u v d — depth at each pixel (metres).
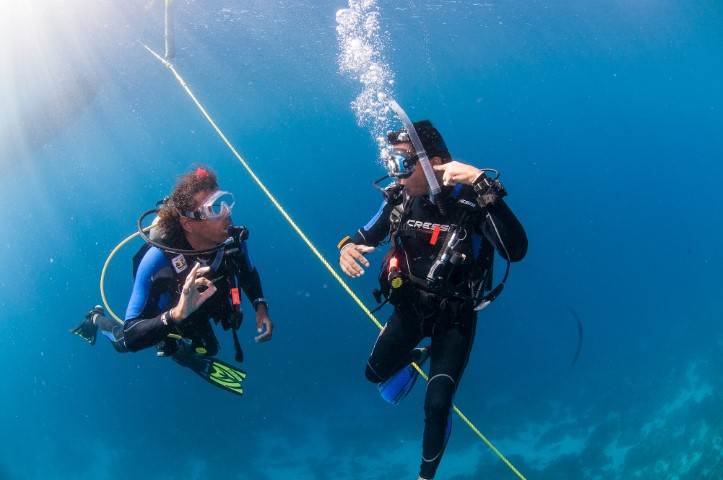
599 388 17.09
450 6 21.67
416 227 2.74
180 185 2.70
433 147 2.65
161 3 17.86
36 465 17.70
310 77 24.78
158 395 17.94
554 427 15.41
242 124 38.56
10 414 21.25
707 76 61.16
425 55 27.86
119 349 4.05
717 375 16.55
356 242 2.96
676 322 22.12
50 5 17.05
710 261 31.53
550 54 35.53
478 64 33.91
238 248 2.95
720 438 13.60
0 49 17.45
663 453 13.76
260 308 3.20
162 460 15.79
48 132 23.17
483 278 2.71
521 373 18.47
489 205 2.38
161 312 2.75
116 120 26.69
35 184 33.75
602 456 13.89
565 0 25.34
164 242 2.73
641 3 29.70
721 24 41.16
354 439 15.49
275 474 14.72
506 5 24.00
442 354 2.70
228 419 16.70
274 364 22.72
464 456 14.52
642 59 47.53
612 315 26.16
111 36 19.09
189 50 20.72
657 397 16.19
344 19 20.31
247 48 20.89
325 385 17.97
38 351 28.12
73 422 18.95
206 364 3.50
